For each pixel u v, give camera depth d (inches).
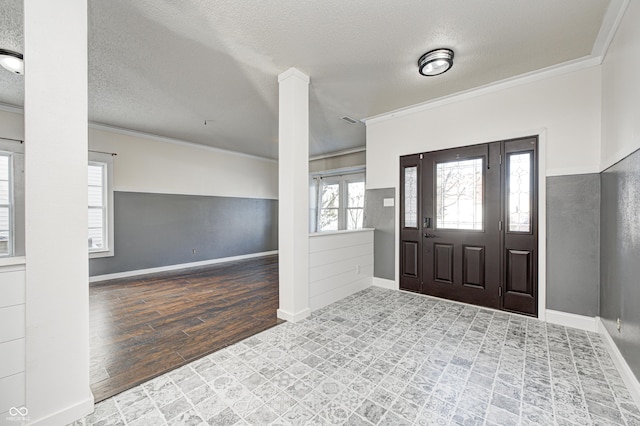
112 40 88.9
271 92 128.6
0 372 49.0
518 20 78.8
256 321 108.0
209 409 59.4
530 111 109.7
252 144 226.4
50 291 53.2
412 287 144.1
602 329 91.2
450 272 131.2
